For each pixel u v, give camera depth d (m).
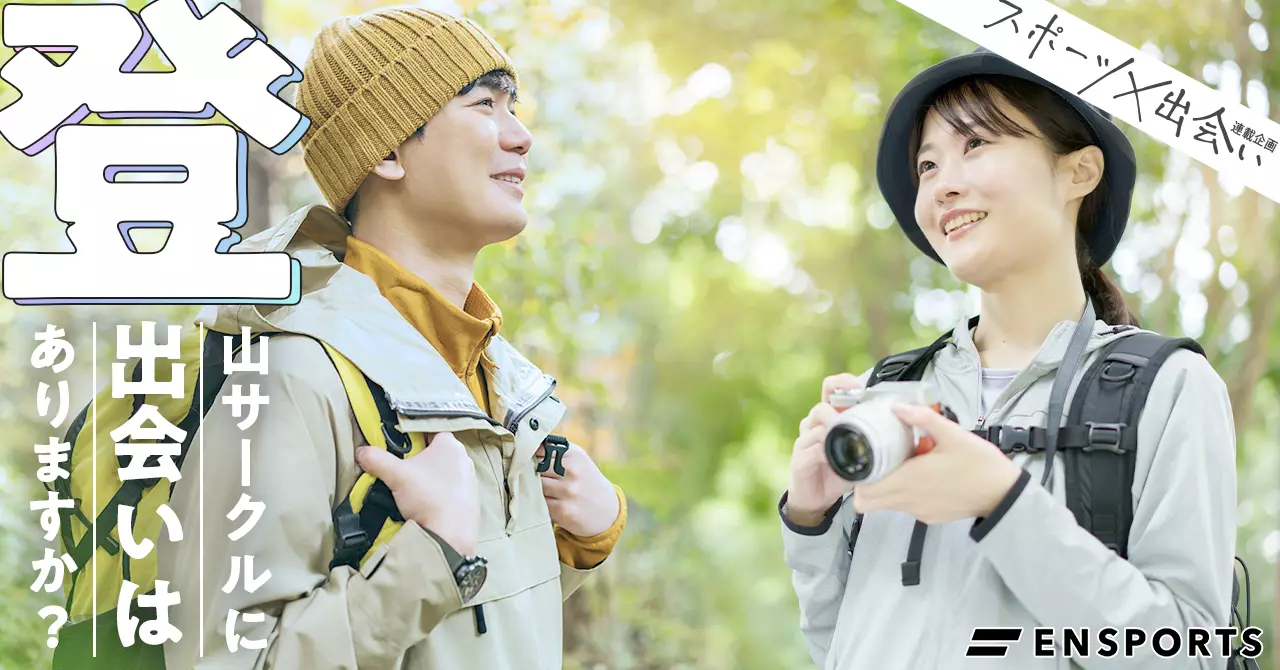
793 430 10.00
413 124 2.11
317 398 1.95
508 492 2.15
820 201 9.63
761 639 8.17
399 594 1.85
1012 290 2.01
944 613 1.82
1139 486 1.78
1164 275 7.21
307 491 1.90
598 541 2.40
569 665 5.36
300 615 1.83
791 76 8.55
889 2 7.95
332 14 5.26
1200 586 1.72
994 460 1.70
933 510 1.71
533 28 5.23
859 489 1.74
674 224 9.61
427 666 1.94
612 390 5.99
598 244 5.80
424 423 2.00
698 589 7.21
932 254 2.39
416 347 2.09
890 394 1.77
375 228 2.21
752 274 9.91
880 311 9.30
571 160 5.88
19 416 4.84
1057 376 1.88
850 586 2.00
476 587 1.91
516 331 5.11
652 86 8.49
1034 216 1.94
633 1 8.05
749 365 9.98
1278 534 8.54
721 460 10.02
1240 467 7.92
